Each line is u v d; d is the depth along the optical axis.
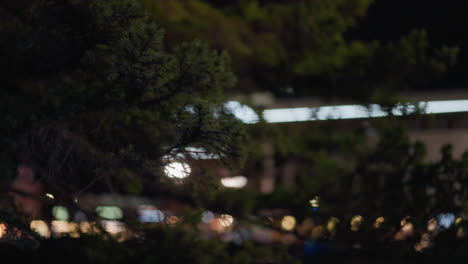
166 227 4.06
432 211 5.06
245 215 5.21
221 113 3.01
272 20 5.73
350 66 5.71
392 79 5.70
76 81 3.03
